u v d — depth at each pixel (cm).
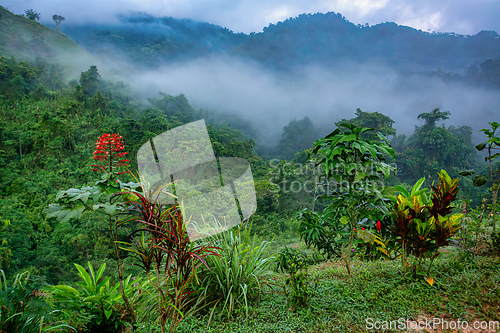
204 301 241
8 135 6134
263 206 2255
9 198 4466
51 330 206
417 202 260
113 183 162
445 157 7531
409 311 205
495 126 331
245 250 261
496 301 205
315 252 455
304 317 212
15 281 218
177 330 205
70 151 6028
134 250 176
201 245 222
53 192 4784
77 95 8181
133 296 258
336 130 252
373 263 328
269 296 257
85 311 228
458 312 197
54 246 3434
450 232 238
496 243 303
